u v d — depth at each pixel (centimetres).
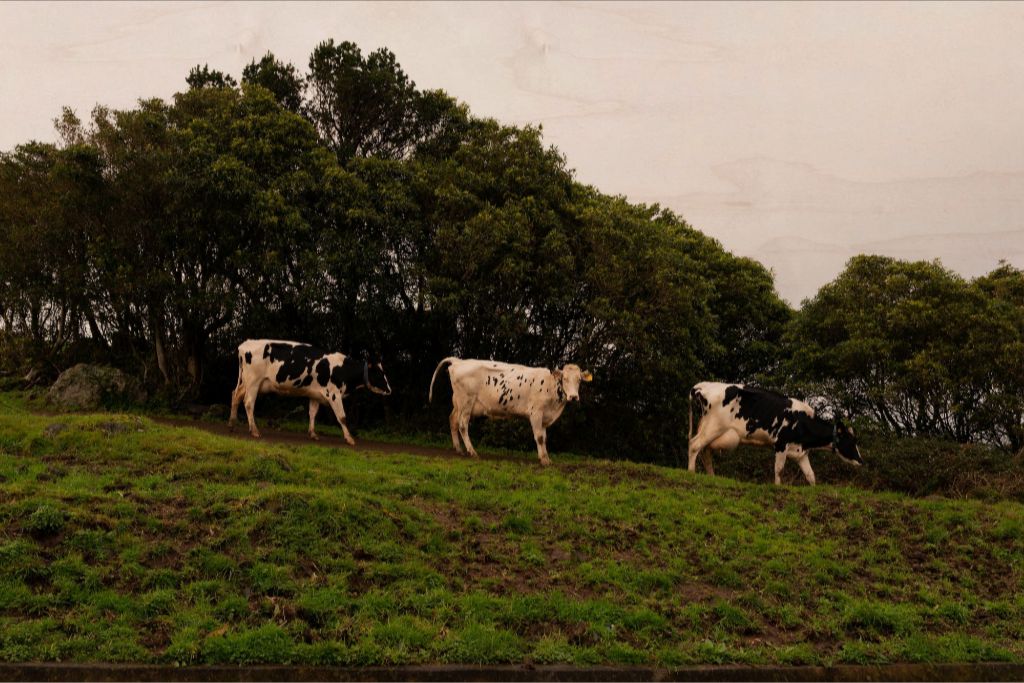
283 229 1947
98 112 2116
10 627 732
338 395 1741
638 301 2066
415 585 886
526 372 1641
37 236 1994
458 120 2400
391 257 2106
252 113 2116
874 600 1000
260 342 1717
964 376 2036
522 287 2042
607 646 819
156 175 1970
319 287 1953
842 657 859
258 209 1917
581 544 1059
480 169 2144
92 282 2048
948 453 1677
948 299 2138
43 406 1978
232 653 731
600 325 2111
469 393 1681
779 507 1317
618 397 2264
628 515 1184
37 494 948
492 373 1662
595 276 2033
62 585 798
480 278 2002
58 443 1262
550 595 905
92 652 718
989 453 1683
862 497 1395
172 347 2231
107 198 1970
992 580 1102
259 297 2127
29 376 2241
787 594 988
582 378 1588
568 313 2177
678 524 1174
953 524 1266
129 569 838
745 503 1298
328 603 824
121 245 1977
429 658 766
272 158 2033
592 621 862
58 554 847
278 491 1008
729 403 1644
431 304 1980
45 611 769
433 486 1208
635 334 2020
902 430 2148
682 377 2169
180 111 2211
